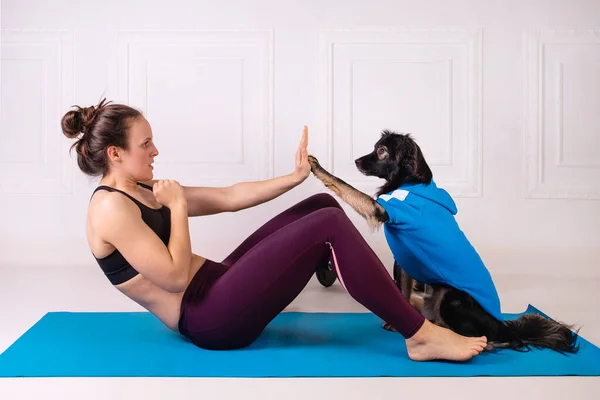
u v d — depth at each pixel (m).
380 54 4.54
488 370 2.22
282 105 4.54
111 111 2.20
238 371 2.21
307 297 3.48
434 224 2.50
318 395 2.02
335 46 4.53
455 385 2.11
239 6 4.51
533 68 4.53
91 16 4.49
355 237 2.16
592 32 4.52
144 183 2.43
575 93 4.55
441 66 4.55
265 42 4.51
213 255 4.43
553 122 4.56
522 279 3.98
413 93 4.56
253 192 2.65
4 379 2.15
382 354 2.40
